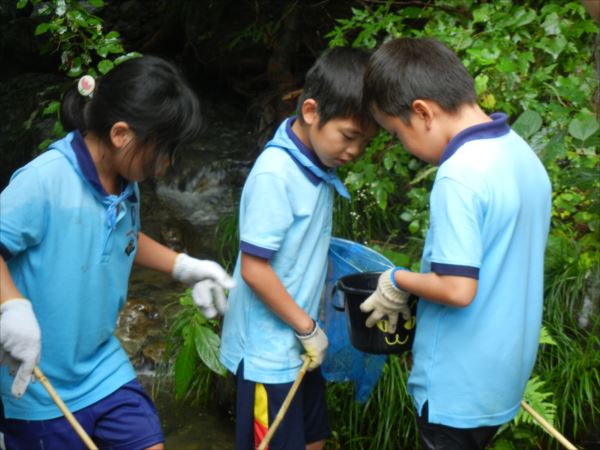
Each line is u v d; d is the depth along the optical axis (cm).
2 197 191
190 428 323
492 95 368
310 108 219
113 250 207
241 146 572
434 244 193
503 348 201
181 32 676
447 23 411
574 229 367
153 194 531
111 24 704
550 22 391
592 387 301
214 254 461
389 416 300
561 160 385
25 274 198
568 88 367
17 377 184
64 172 196
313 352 230
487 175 190
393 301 210
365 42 406
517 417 277
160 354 362
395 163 426
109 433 212
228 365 241
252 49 600
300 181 223
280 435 235
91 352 210
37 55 696
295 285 231
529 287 206
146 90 191
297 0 530
